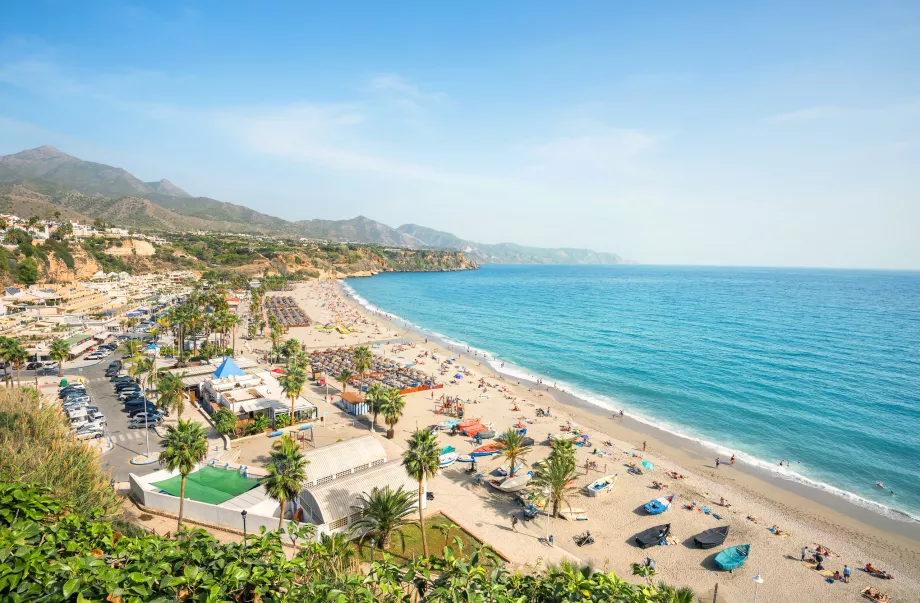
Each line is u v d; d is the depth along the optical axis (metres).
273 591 13.38
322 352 126.31
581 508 54.97
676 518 53.47
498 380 110.25
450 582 14.32
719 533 49.59
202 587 12.39
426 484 52.44
